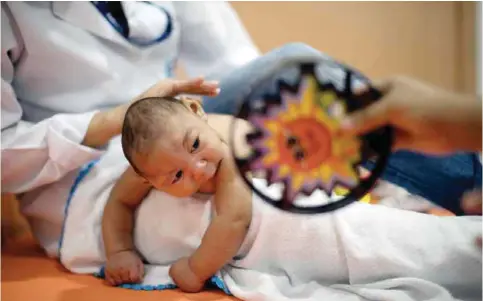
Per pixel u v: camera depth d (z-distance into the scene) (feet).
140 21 3.22
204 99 2.93
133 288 2.47
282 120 1.50
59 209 2.93
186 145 2.24
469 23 5.29
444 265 2.16
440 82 5.28
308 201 1.57
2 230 3.62
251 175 1.61
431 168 2.43
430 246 2.19
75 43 3.08
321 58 1.56
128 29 3.20
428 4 5.32
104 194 2.77
